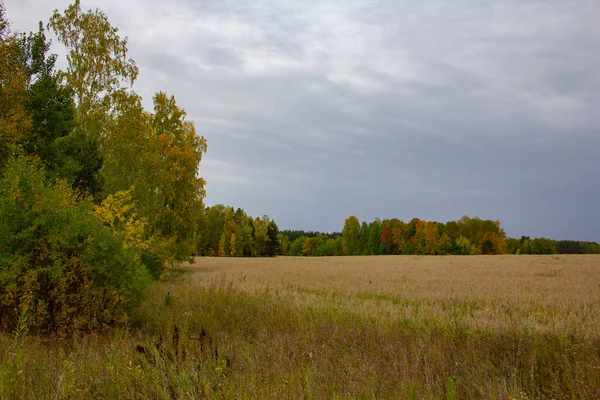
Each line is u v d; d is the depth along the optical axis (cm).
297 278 2867
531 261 5234
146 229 2506
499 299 1723
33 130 2105
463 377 560
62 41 2511
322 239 14438
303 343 734
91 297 864
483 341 728
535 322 1112
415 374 549
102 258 907
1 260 823
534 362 601
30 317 785
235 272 3644
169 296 1306
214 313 1079
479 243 11156
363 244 13075
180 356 568
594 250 15100
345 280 2705
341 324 909
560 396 506
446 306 1545
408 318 1084
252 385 473
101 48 2520
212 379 507
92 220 951
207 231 9831
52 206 910
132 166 2598
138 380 487
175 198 3256
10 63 1938
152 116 3238
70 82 2466
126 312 962
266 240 10838
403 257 7544
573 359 614
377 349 689
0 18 1911
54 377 488
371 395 479
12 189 879
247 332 923
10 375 467
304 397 462
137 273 995
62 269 853
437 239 11100
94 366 535
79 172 2072
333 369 574
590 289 2089
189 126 3678
